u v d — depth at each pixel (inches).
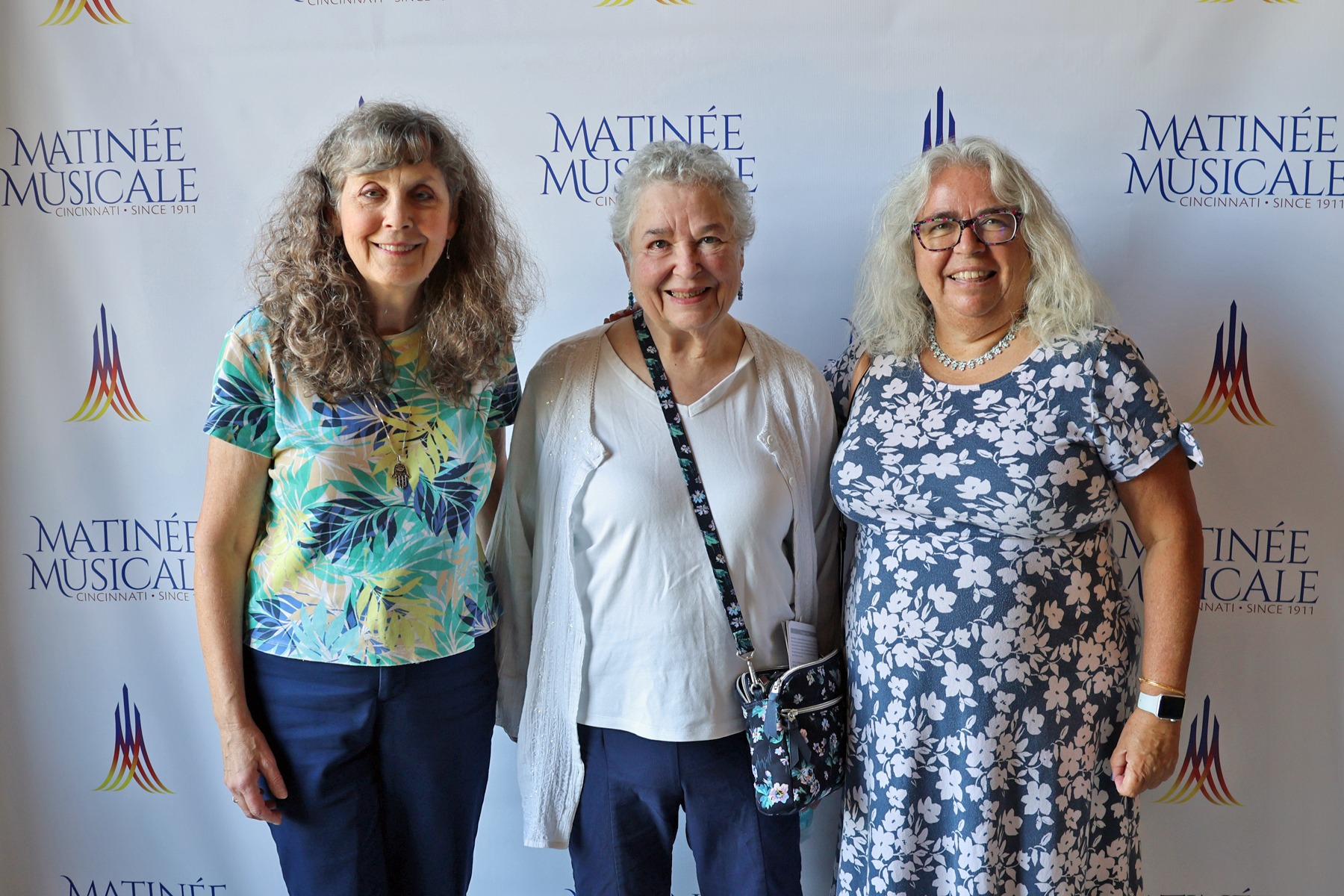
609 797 53.6
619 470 52.0
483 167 67.2
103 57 67.2
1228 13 62.5
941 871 51.7
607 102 65.9
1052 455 48.6
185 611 71.7
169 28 66.9
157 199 68.3
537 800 54.9
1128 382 48.2
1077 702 50.0
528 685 55.4
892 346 55.8
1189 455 48.6
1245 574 66.9
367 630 49.5
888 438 52.7
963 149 51.6
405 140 46.4
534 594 56.7
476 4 65.7
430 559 50.8
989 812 49.5
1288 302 64.6
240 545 50.5
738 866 54.3
